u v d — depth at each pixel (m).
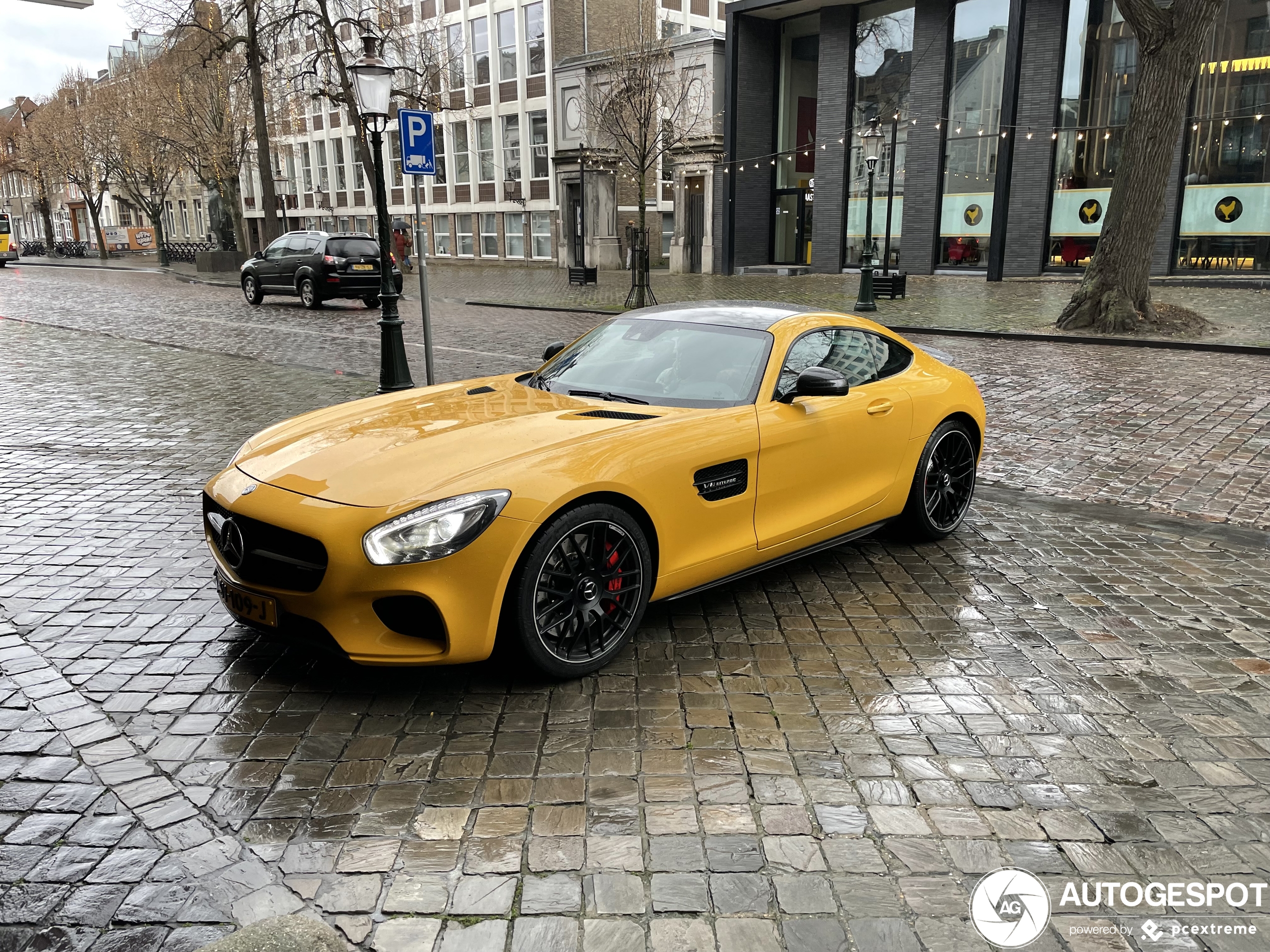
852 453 4.40
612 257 36.19
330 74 31.78
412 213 45.31
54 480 6.13
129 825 2.55
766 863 2.42
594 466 3.35
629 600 3.55
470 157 41.62
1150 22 13.32
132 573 4.48
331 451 3.57
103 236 49.56
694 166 31.73
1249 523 5.43
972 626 3.97
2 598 4.17
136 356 12.24
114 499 5.73
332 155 48.66
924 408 4.79
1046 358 12.05
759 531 4.04
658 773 2.84
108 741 2.99
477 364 11.59
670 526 3.61
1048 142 24.64
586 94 35.03
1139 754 2.97
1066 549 5.00
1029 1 24.00
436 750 2.95
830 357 4.52
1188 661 3.64
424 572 3.03
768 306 4.82
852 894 2.31
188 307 20.05
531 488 3.17
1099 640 3.83
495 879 2.35
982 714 3.21
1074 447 7.28
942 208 27.27
